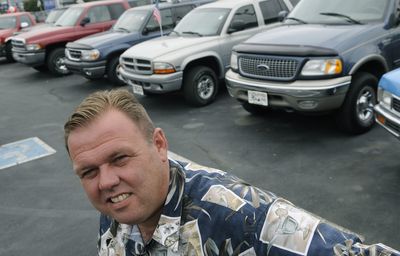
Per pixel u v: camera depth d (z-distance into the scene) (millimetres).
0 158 5543
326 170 4039
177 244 978
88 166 941
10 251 3387
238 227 940
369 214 3227
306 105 4500
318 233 910
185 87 6715
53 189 4438
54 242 3438
